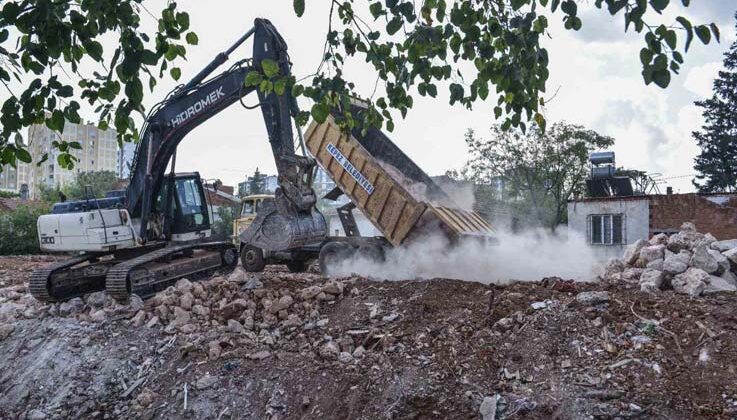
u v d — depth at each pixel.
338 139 12.10
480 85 4.83
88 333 8.03
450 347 6.41
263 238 9.67
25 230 26.33
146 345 7.55
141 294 9.56
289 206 9.63
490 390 5.66
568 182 31.45
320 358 6.70
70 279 10.09
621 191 26.27
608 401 5.19
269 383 6.39
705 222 23.81
